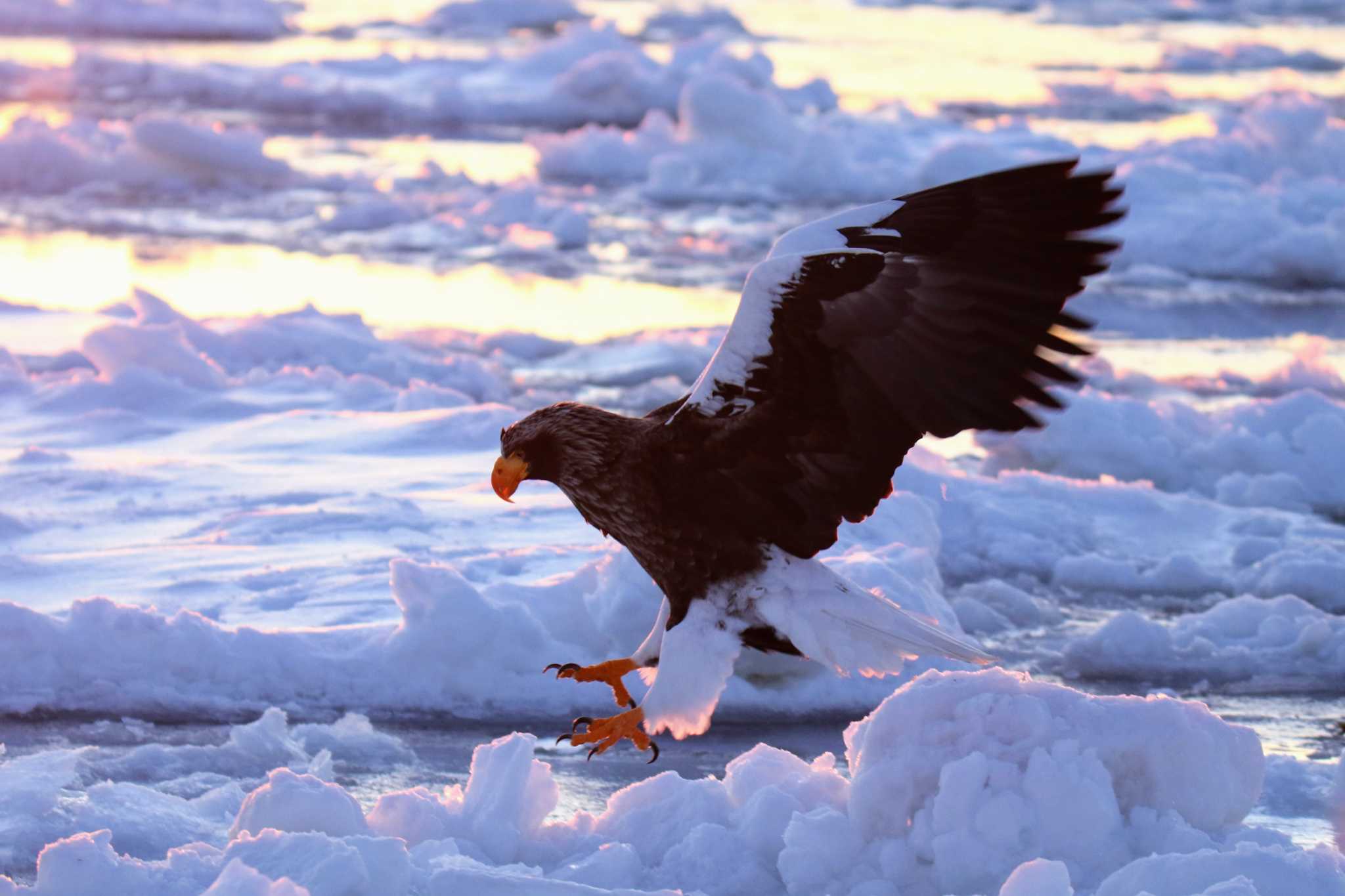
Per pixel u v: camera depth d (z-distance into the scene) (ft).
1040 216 22.31
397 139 122.31
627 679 33.99
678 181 104.83
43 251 85.51
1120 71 159.74
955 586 43.55
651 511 24.44
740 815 24.07
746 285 22.88
